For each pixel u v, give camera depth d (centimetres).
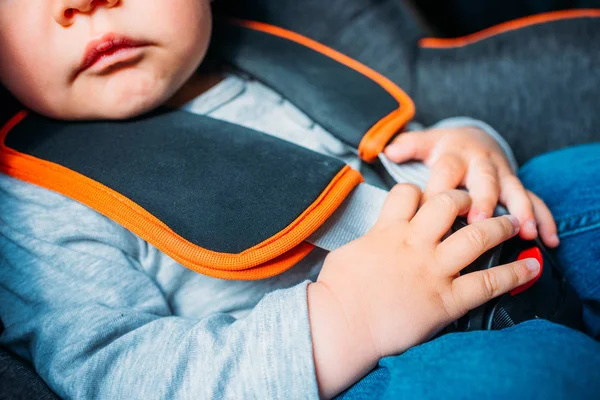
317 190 61
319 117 75
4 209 65
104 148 66
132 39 62
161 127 69
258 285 68
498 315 57
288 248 57
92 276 62
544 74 91
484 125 85
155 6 63
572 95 90
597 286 67
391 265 56
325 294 55
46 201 64
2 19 61
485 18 111
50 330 58
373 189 66
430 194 66
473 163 72
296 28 101
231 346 54
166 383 54
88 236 63
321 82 79
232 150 65
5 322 61
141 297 63
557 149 90
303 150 66
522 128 92
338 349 52
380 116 75
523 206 68
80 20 60
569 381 42
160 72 67
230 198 59
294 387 51
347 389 54
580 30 92
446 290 55
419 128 89
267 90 80
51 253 62
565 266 70
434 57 99
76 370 55
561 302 62
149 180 62
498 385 42
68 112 68
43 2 59
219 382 52
